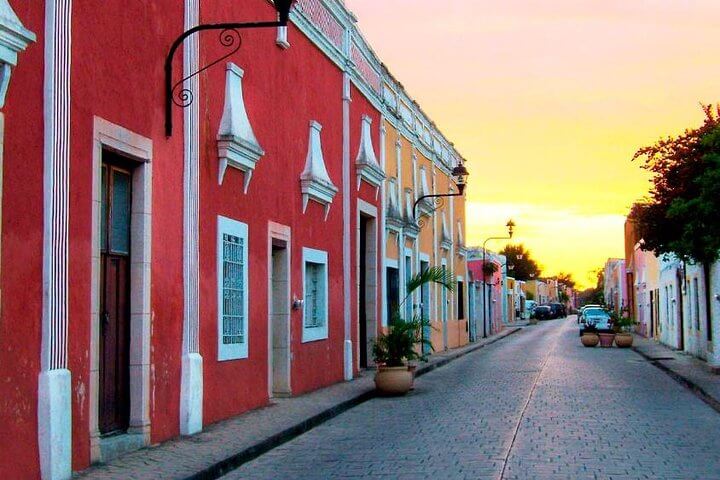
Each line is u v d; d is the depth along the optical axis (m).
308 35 18.47
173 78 11.89
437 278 21.06
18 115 8.23
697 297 30.78
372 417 15.41
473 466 10.23
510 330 62.59
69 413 8.88
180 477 9.09
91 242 9.54
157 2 11.43
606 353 35.59
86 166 9.47
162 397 11.41
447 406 16.84
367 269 25.06
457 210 41.62
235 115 13.93
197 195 12.52
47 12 8.72
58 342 8.75
